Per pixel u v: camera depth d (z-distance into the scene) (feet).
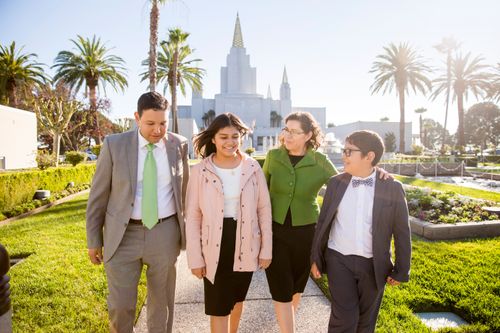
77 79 100.68
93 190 8.30
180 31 96.99
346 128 223.10
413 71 127.44
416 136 233.96
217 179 8.04
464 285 13.05
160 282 8.48
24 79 93.50
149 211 8.16
